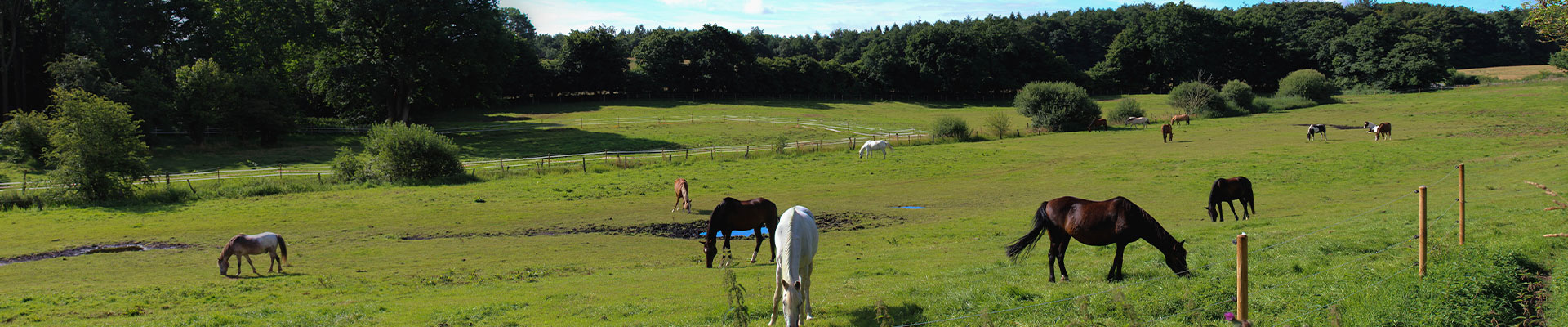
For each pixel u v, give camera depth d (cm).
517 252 1969
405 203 3019
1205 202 2658
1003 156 4394
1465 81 9119
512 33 9100
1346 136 4928
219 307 1305
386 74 5938
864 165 4131
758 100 10050
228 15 5894
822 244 2041
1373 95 8356
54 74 4606
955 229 2198
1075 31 14088
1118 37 11025
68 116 3097
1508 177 2661
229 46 5809
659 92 10100
